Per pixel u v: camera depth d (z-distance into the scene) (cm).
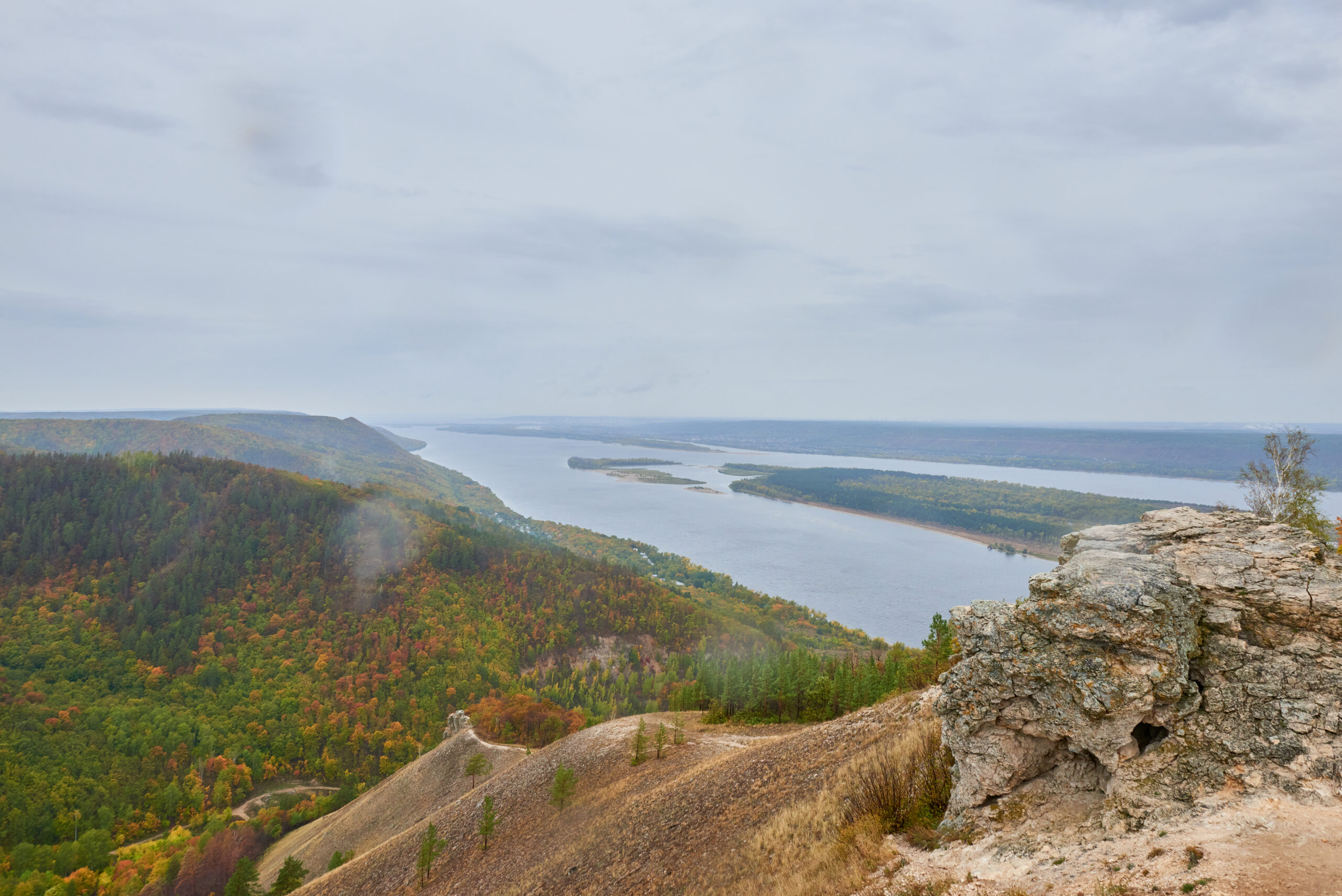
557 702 18775
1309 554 1839
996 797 1911
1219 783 1492
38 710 16262
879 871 1898
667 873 3127
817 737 4028
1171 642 1662
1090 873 1434
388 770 16588
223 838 12800
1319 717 1483
